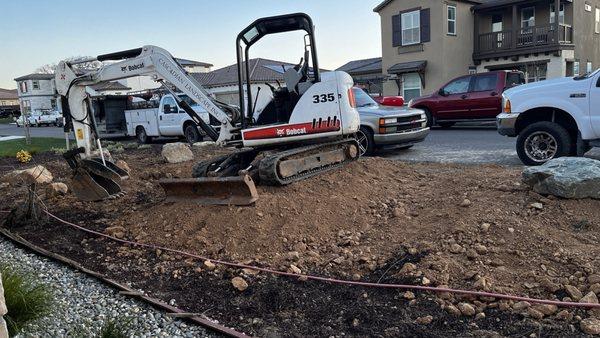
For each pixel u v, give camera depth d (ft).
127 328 12.76
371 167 26.37
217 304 14.57
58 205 26.53
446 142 45.16
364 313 13.35
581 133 27.58
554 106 28.17
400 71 85.76
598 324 11.80
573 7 82.69
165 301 14.83
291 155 22.98
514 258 15.26
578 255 14.79
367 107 39.42
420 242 16.89
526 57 82.64
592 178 18.06
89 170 25.36
